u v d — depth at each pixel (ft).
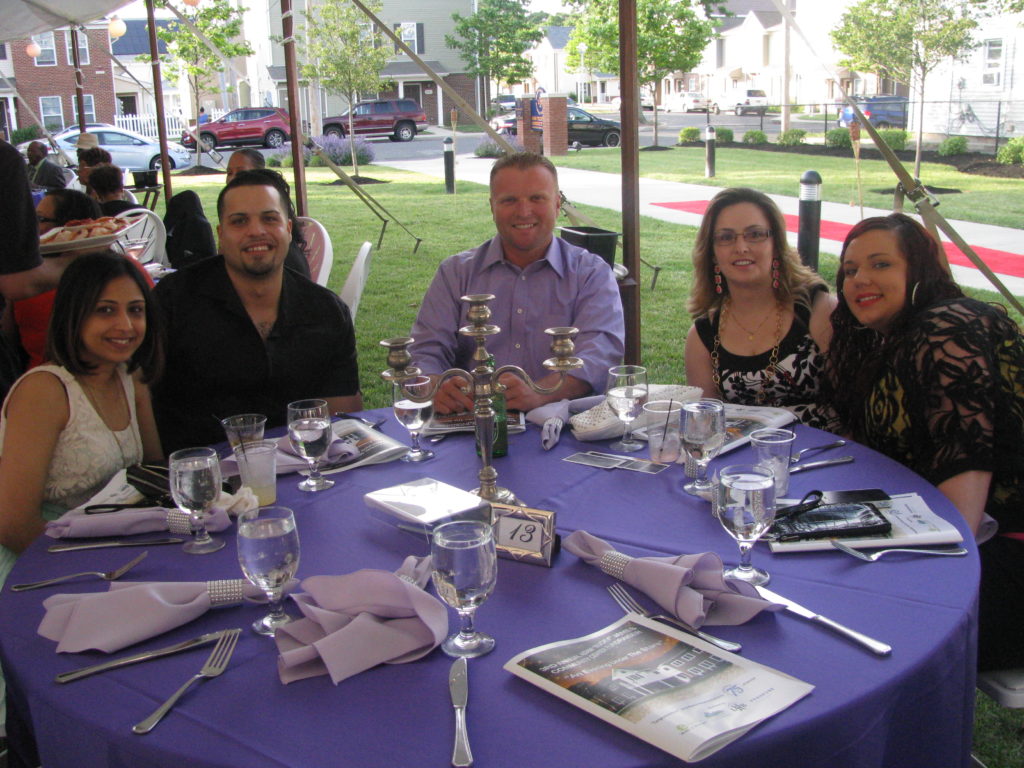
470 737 3.79
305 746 3.77
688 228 34.37
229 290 9.20
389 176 59.36
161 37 80.89
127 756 3.87
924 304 7.50
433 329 10.12
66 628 4.70
